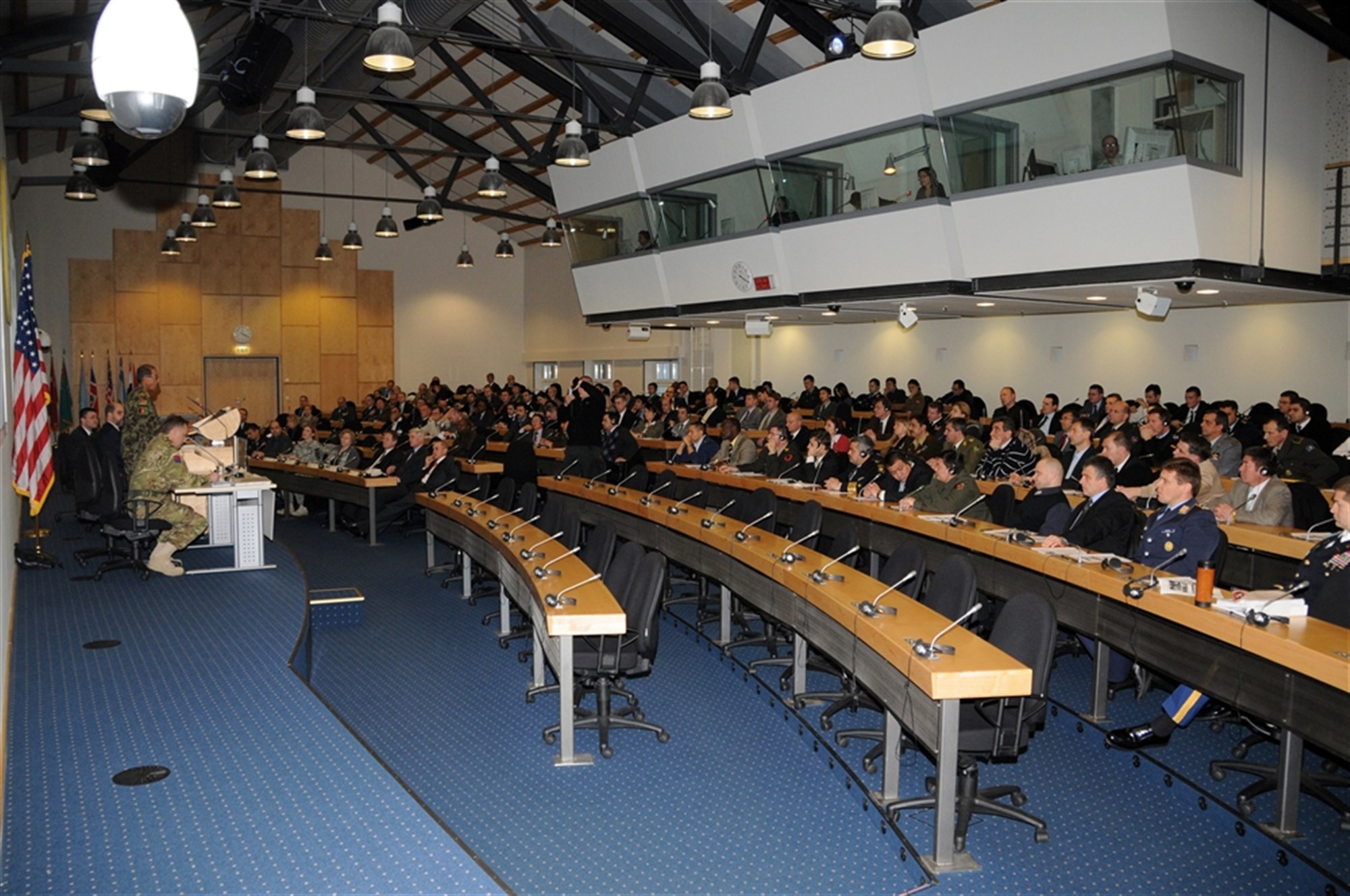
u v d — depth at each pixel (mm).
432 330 24656
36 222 20812
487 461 15008
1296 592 4574
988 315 15344
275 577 7926
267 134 16766
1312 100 10453
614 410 13406
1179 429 10602
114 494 7773
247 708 4762
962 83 10438
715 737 5398
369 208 23797
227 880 3123
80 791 3801
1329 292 10836
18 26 10508
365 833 3449
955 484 7801
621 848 4125
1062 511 6586
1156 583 4730
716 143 13594
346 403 20078
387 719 5730
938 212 11008
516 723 5660
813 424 15016
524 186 20156
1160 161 8930
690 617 8125
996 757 4070
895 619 4469
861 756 5090
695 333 20812
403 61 6926
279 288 23016
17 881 3104
